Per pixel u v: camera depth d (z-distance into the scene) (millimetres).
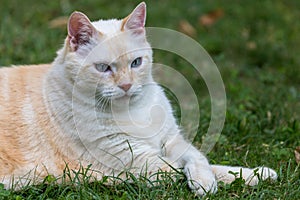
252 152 8086
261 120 9141
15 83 7691
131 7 13766
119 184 6980
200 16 13805
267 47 12672
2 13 13023
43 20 12883
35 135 7391
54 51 11250
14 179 7156
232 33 13180
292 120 9250
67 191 6914
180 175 7066
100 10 13414
